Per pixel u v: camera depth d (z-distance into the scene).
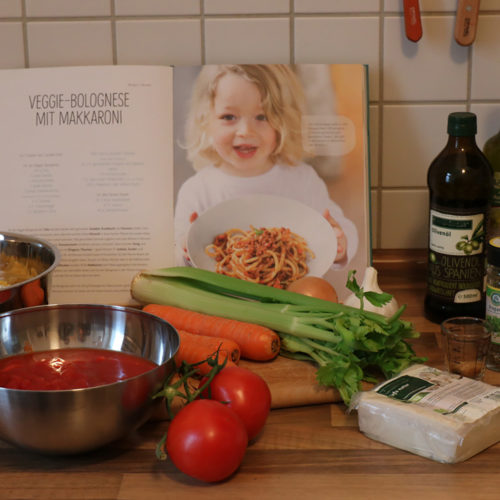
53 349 0.92
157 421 0.87
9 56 1.19
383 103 1.20
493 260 0.92
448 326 0.98
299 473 0.77
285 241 1.16
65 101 1.15
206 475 0.74
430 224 1.06
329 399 0.91
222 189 1.16
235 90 1.15
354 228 1.16
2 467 0.78
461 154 1.02
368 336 0.89
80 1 1.16
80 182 1.15
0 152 1.16
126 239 1.16
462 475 0.76
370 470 0.77
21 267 1.08
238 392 0.80
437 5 1.15
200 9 1.16
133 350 0.92
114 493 0.74
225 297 1.05
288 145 1.15
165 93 1.15
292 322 0.96
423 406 0.81
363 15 1.16
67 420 0.73
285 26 1.17
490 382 0.94
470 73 1.18
